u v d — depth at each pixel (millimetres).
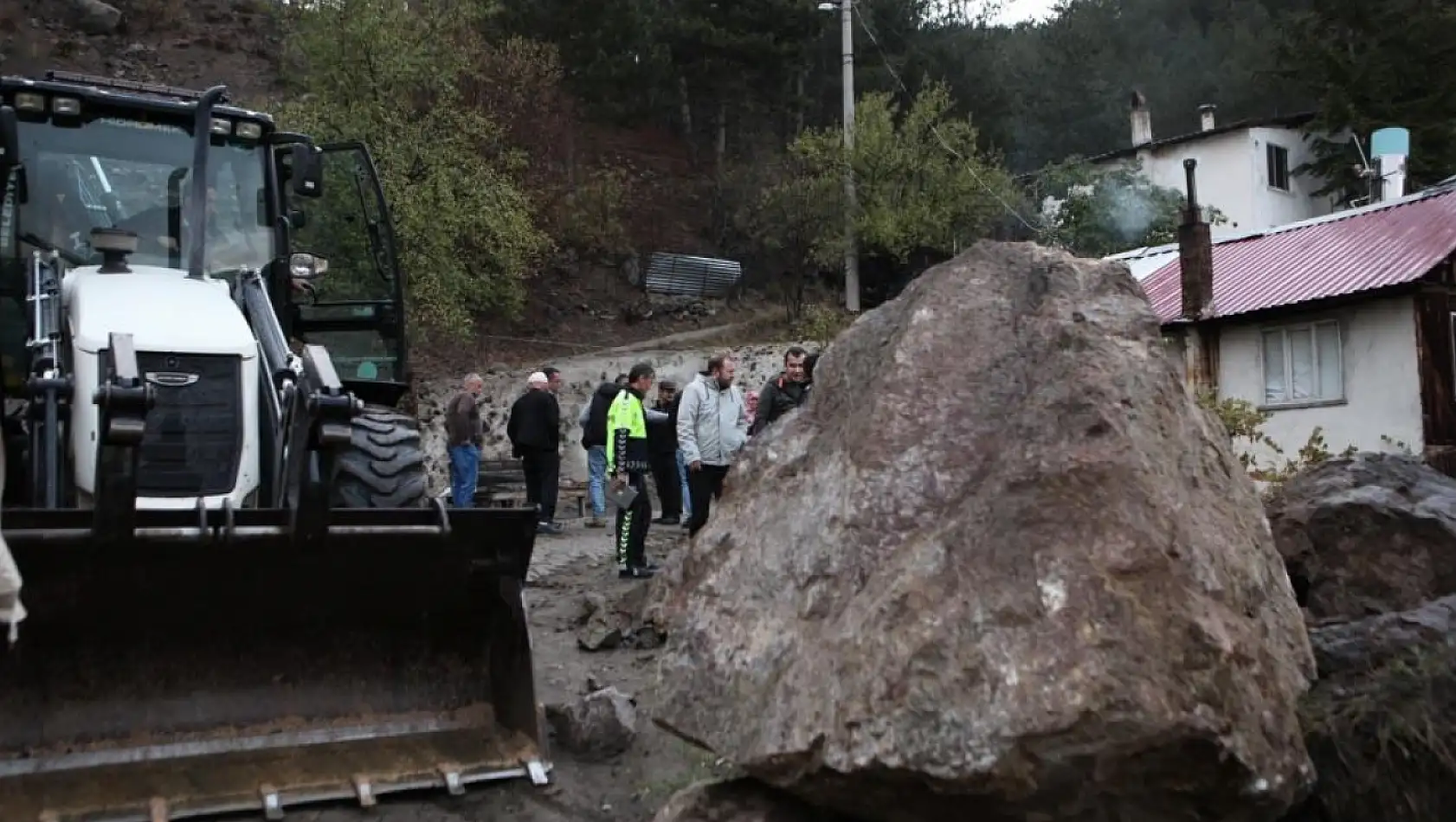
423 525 5055
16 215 5934
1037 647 2664
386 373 6977
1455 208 16406
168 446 5164
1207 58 45969
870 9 32625
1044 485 2938
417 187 17953
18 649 4688
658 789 4836
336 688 5172
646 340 25359
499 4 26500
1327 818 3018
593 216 26656
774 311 27625
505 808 4699
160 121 6375
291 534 4828
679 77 30688
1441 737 3037
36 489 5004
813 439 3832
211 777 4613
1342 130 28812
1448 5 30547
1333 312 15430
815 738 2896
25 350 5785
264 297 5988
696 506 8875
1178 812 2676
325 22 18297
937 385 3529
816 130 27609
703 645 3510
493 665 5371
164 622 4875
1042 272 3588
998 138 33719
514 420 12516
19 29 25578
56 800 4355
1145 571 2764
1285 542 5141
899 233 24422
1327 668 3463
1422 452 14477
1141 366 3268
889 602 2943
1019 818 2680
